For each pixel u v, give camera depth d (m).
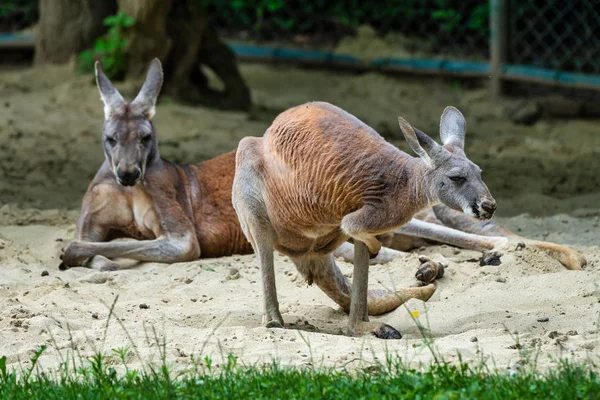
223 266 11.24
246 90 21.11
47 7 21.36
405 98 22.05
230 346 8.02
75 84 19.98
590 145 18.55
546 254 10.88
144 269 11.26
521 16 22.39
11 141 17.31
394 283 10.29
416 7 23.98
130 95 19.52
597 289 9.49
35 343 8.25
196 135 18.27
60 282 10.33
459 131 8.02
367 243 8.14
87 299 9.87
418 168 7.80
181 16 20.17
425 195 7.71
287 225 8.55
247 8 24.77
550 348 7.66
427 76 22.88
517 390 6.30
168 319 8.94
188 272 10.98
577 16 21.86
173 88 20.31
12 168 15.84
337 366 7.36
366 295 8.66
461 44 23.66
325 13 24.55
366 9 24.31
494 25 21.53
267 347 7.92
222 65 20.89
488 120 20.70
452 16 23.38
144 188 11.66
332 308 9.62
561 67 22.02
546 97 21.58
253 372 6.95
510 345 7.82
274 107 21.31
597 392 6.22
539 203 14.41
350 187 7.98
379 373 6.83
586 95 21.56
